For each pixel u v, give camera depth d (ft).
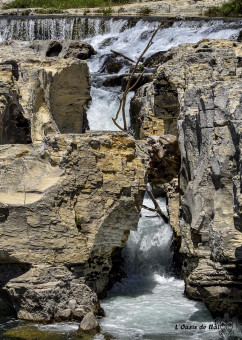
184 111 39.45
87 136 39.37
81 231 38.75
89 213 38.81
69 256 38.14
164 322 38.24
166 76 48.73
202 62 47.19
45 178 38.29
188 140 38.37
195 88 38.93
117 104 83.92
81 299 38.45
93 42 110.42
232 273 36.29
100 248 40.70
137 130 70.38
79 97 59.16
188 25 106.63
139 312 40.09
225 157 34.88
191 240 39.01
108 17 116.16
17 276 37.91
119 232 40.91
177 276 48.75
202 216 36.88
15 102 51.47
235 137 34.06
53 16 122.42
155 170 44.60
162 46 102.99
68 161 38.27
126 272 48.91
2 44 84.99
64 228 37.96
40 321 37.37
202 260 37.52
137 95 75.66
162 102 50.83
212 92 36.22
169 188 51.16
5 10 133.80
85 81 59.36
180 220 40.32
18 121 52.03
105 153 39.34
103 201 39.22
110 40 108.68
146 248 50.60
